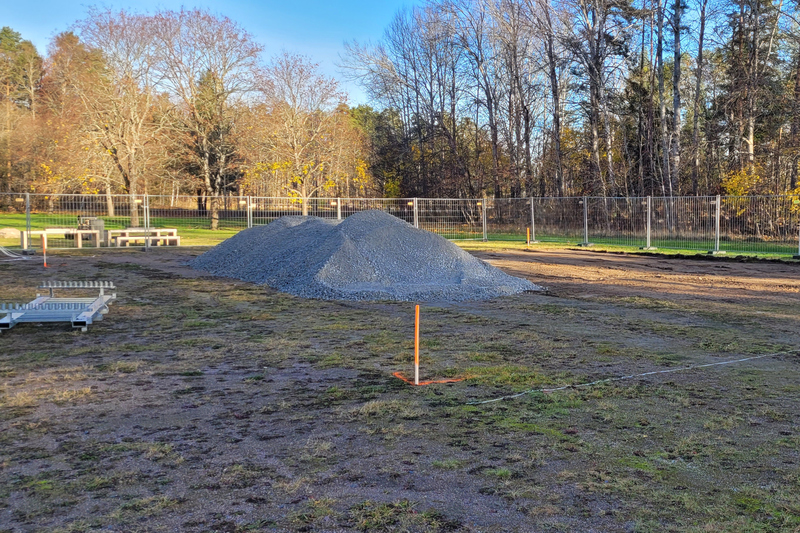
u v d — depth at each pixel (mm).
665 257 21250
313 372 6766
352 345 8141
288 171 36656
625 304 11719
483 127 42875
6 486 3889
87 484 3920
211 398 5805
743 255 20625
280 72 35875
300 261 14430
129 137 34062
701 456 4375
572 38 33594
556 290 13664
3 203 31500
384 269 13781
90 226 24812
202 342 8320
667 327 9438
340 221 16938
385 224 15328
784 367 6973
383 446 4566
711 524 3383
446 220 30781
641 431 4895
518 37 37375
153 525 3379
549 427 4988
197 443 4637
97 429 4949
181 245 25531
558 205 29312
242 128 37031
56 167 36750
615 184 35000
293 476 4035
